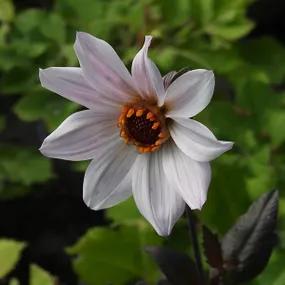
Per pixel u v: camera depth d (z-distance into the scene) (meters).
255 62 0.78
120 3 0.77
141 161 0.43
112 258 0.67
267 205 0.50
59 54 0.77
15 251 0.69
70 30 0.78
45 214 0.82
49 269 0.78
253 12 0.93
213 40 0.77
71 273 0.78
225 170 0.66
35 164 0.78
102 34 0.77
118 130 0.43
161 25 0.76
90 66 0.41
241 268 0.50
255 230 0.50
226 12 0.76
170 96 0.41
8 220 0.82
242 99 0.71
